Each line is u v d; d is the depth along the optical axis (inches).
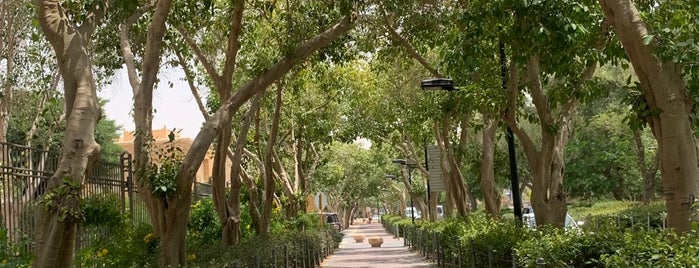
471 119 894.4
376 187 2824.8
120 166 577.6
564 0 434.0
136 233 489.1
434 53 977.5
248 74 673.0
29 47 722.8
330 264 983.0
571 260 361.1
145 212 645.9
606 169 1565.0
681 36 347.6
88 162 297.6
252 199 834.8
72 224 284.8
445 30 668.1
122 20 508.1
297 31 606.2
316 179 1969.7
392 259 1040.8
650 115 330.0
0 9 722.2
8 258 353.4
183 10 591.2
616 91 1181.1
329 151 1763.0
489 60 577.9
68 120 302.0
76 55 315.9
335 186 2487.7
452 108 816.9
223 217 661.3
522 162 1541.6
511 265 472.7
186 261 440.5
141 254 462.3
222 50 730.8
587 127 1453.0
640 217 914.7
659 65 318.7
